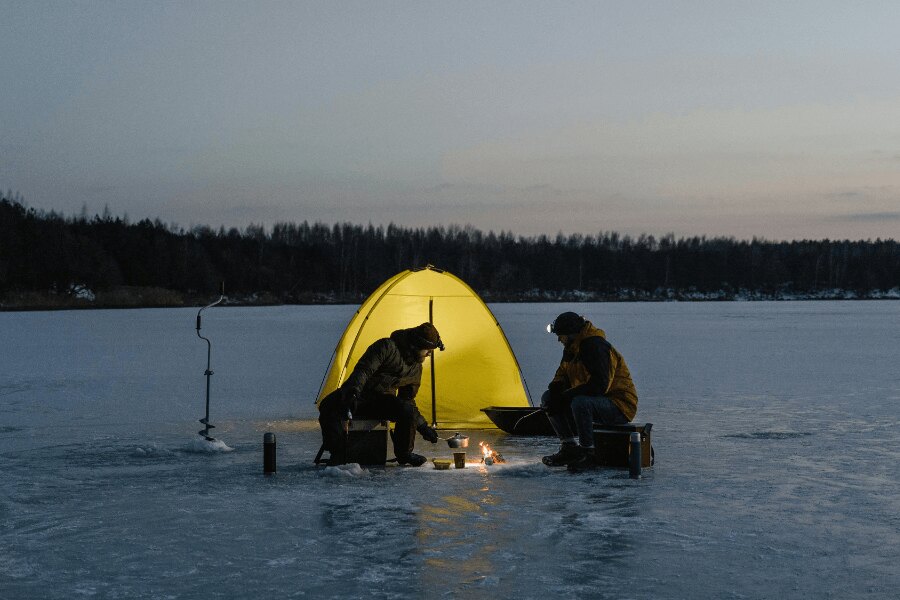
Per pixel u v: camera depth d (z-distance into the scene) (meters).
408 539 6.81
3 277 106.06
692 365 24.73
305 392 18.14
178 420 13.90
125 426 13.17
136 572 6.08
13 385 19.61
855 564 6.23
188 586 5.79
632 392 9.91
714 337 40.12
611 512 7.63
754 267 187.50
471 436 12.28
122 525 7.26
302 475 9.30
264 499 8.15
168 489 8.60
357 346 13.19
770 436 12.02
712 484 8.79
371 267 161.38
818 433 12.29
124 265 126.94
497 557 6.37
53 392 18.17
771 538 6.84
